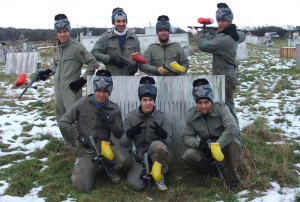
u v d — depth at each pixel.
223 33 4.27
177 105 4.30
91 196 3.43
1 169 4.19
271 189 3.48
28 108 7.77
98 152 3.58
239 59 15.83
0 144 5.16
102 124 3.84
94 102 3.83
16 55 13.80
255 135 5.37
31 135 5.73
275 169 3.88
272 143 5.01
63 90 4.62
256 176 3.76
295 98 8.20
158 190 3.59
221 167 4.09
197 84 3.65
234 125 3.54
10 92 9.88
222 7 4.23
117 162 3.67
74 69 4.66
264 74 12.20
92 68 4.60
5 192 3.56
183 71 4.23
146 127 3.80
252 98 8.32
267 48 25.30
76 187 3.55
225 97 4.45
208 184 3.71
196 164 3.75
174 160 4.36
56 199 3.34
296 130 5.65
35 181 3.85
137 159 3.71
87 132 3.83
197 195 3.45
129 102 4.36
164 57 4.83
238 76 11.92
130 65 4.66
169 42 4.85
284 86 9.62
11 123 6.50
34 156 4.70
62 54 4.63
